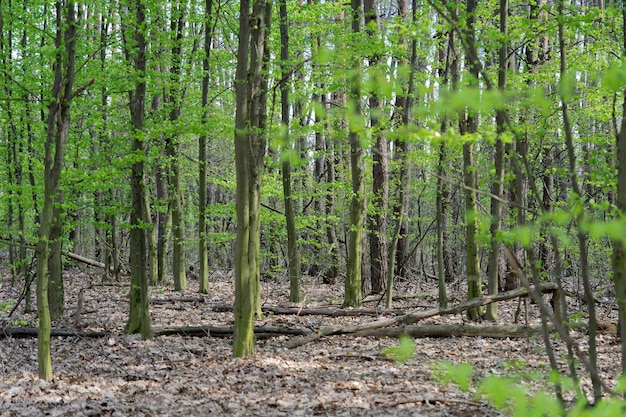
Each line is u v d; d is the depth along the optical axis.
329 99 19.59
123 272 21.14
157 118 12.31
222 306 13.80
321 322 12.34
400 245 19.36
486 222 3.55
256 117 9.82
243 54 8.96
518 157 4.07
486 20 11.57
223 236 16.55
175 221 17.56
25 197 11.80
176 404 6.98
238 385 7.74
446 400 6.52
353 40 11.30
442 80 12.48
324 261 20.78
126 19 10.45
